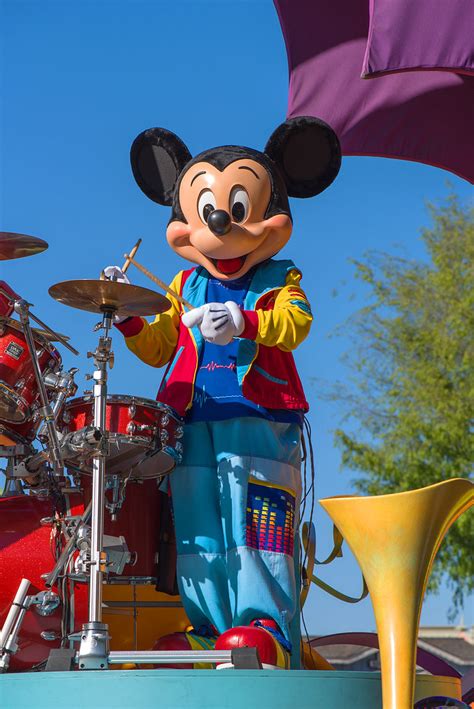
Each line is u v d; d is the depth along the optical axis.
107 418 7.92
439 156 11.69
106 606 8.27
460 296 34.91
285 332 8.38
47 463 8.44
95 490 7.42
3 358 8.37
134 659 6.93
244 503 8.46
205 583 8.46
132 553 7.72
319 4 11.34
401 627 6.37
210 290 9.22
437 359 34.06
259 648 7.52
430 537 6.52
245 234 8.88
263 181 9.05
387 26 8.14
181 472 8.74
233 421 8.67
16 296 8.58
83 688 6.66
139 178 10.04
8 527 8.30
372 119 11.60
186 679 6.62
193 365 8.91
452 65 8.05
